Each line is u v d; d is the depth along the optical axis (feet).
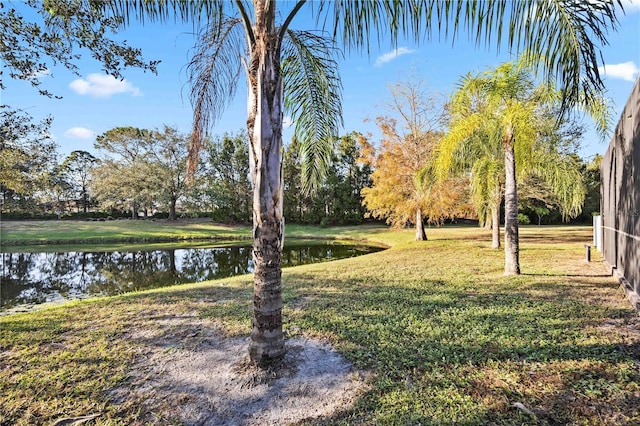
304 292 19.49
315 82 13.43
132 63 14.11
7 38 12.76
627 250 19.03
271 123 9.55
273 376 9.52
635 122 17.15
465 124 23.86
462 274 24.58
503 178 31.50
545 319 13.87
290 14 9.45
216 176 99.35
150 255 53.47
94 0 11.05
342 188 96.78
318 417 7.84
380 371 9.79
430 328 12.98
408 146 50.37
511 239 23.89
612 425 7.29
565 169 28.27
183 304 17.63
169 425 7.77
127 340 12.71
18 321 15.07
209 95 12.55
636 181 16.93
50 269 41.14
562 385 8.86
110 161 91.15
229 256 52.31
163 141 90.12
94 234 75.87
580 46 8.60
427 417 7.69
